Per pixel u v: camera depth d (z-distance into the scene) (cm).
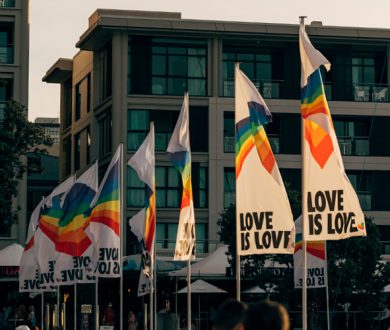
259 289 5234
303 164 2712
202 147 7131
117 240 3550
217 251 5303
